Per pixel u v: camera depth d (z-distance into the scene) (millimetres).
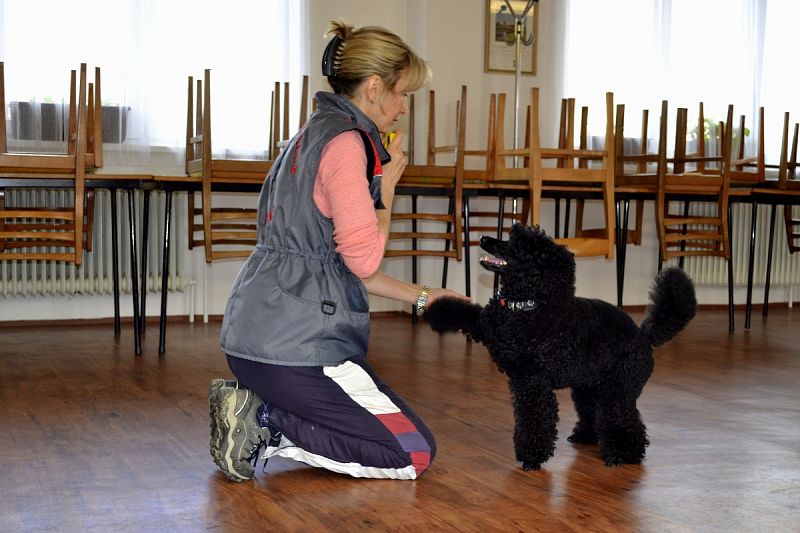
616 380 2275
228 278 5309
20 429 2594
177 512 1894
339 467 2127
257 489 2061
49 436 2518
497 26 5719
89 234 4543
